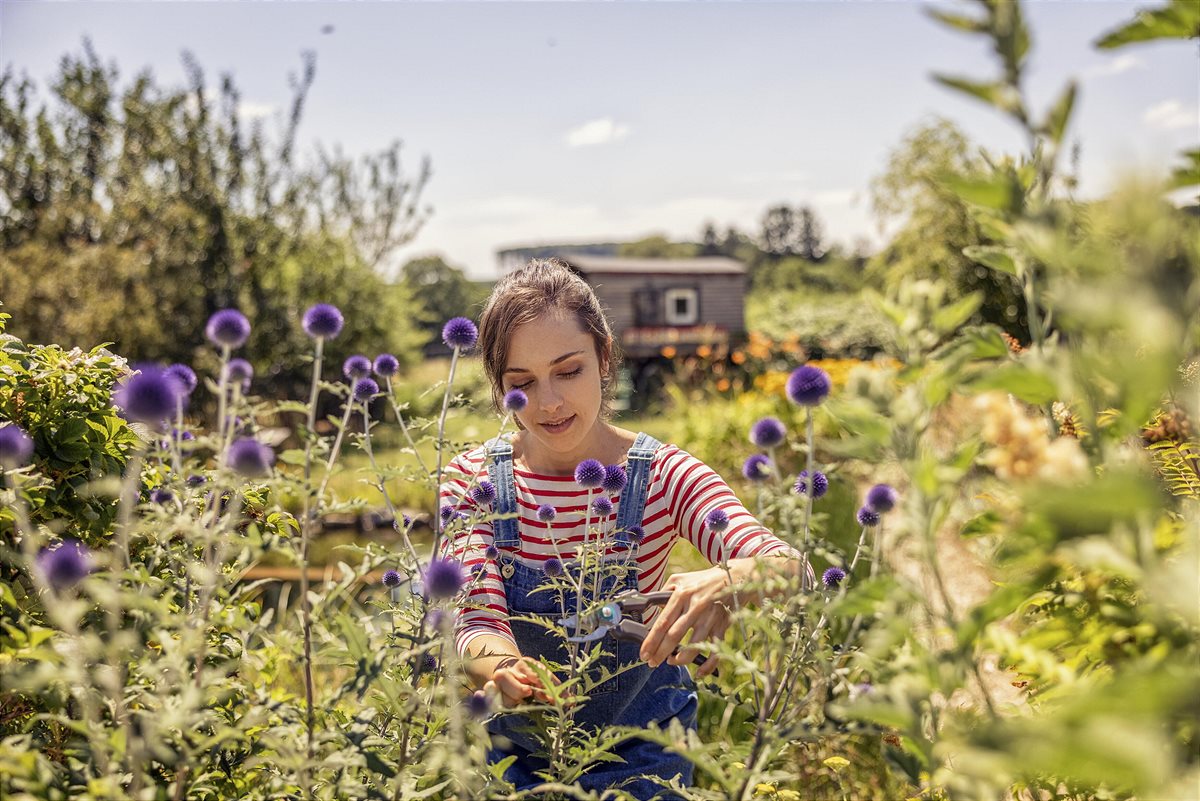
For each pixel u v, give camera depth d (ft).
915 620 3.14
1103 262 2.03
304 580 4.02
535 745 6.04
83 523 5.41
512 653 5.58
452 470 6.51
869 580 2.92
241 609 4.20
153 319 47.34
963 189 2.45
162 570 4.97
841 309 81.82
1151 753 1.78
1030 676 3.86
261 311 53.06
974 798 2.97
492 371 6.72
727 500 6.43
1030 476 2.47
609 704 6.23
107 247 46.88
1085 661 3.40
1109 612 3.08
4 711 4.87
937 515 2.87
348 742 4.09
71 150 54.65
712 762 4.02
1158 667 2.43
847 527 16.57
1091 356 2.27
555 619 6.35
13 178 53.47
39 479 4.66
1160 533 2.91
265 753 4.39
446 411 4.81
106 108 54.34
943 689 2.85
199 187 53.93
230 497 5.04
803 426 27.40
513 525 6.63
